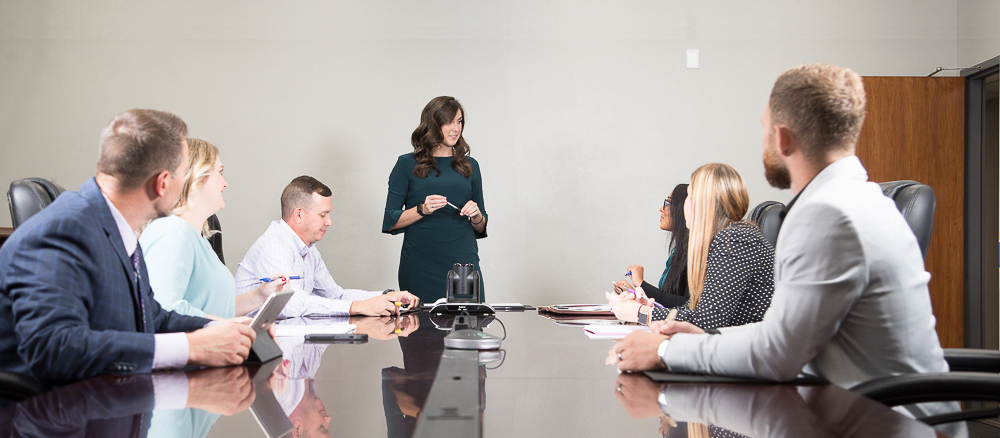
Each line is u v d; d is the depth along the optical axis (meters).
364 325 1.66
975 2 3.83
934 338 0.93
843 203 0.86
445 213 2.97
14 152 3.72
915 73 3.97
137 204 1.12
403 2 3.87
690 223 1.85
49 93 3.73
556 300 3.89
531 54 3.90
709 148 3.94
